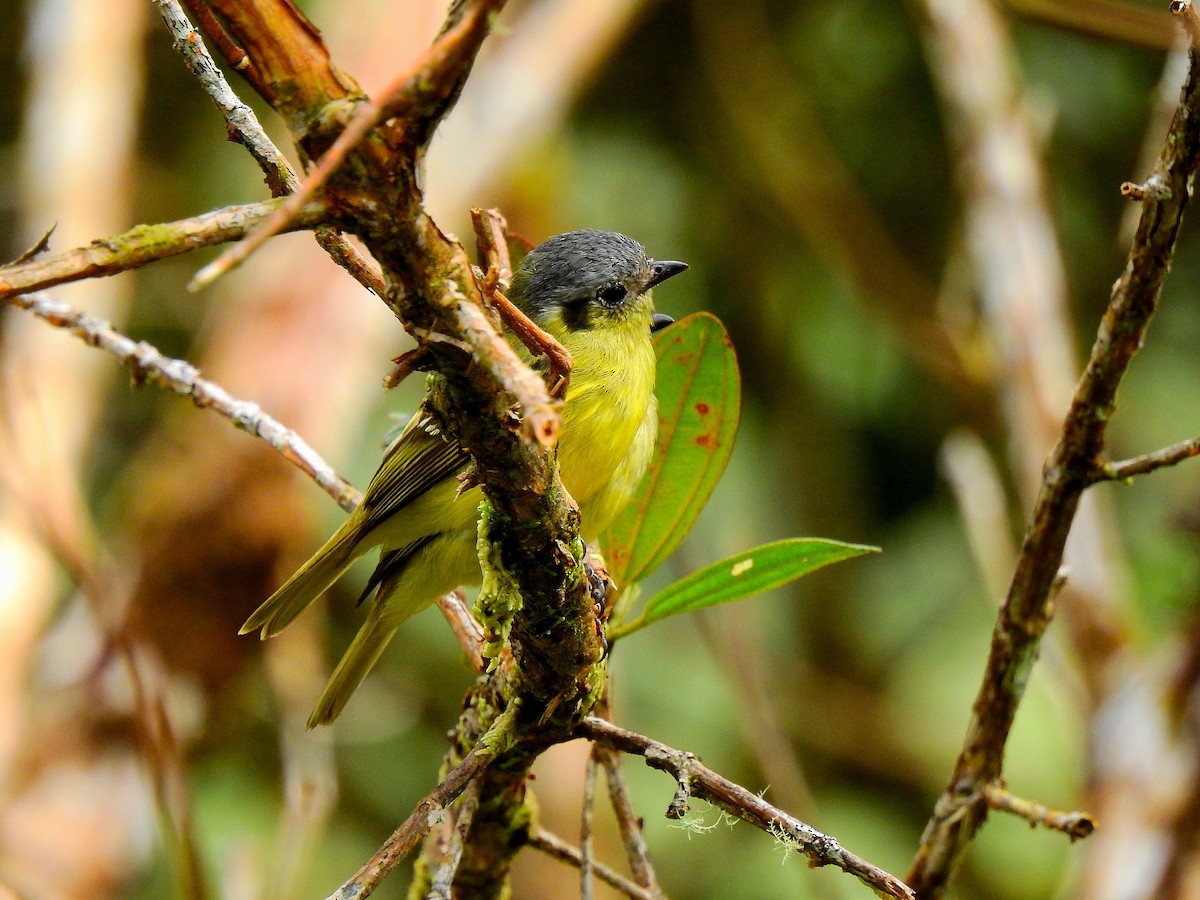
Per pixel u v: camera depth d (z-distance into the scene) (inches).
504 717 178.4
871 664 479.8
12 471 280.7
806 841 163.5
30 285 109.0
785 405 485.4
